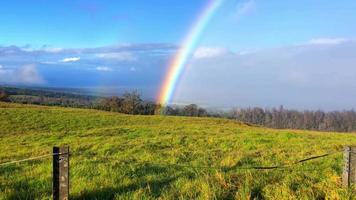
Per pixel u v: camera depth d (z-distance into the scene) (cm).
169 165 1324
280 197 877
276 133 3117
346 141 2675
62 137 2705
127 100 12212
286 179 1073
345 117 16538
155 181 1048
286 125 16688
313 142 2456
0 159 1580
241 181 1022
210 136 2697
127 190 943
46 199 861
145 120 5272
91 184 995
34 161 1417
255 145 2191
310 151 1914
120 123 4572
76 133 2959
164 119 5694
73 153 1627
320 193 929
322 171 1240
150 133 2953
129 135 2808
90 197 887
